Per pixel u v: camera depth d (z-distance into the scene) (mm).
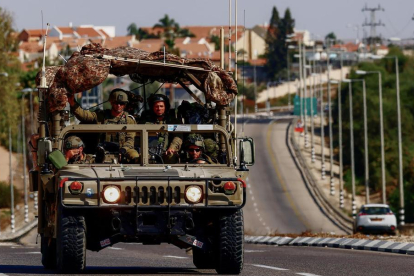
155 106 41438
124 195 37156
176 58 41156
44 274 37906
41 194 42062
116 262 51594
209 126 40812
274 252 65625
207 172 38625
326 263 48312
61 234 37125
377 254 60625
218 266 38938
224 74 41250
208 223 39031
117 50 41531
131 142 40406
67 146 39656
